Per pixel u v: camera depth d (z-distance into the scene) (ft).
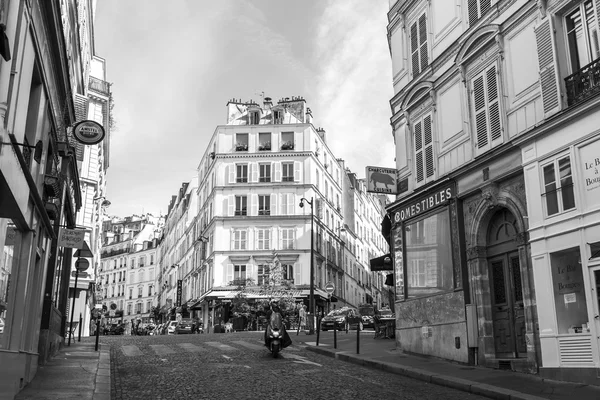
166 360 51.31
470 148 51.19
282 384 37.35
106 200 183.11
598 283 35.35
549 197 40.22
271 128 179.83
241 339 80.28
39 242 38.86
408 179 61.98
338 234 202.08
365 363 50.16
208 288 175.32
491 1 49.90
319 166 184.96
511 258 45.93
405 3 64.39
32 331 38.52
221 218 172.45
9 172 26.55
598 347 35.06
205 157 199.93
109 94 126.72
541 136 41.24
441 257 53.57
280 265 151.12
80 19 81.87
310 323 105.09
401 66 65.05
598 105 36.14
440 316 52.34
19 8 27.91
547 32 41.55
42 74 35.42
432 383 39.73
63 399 29.96
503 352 45.83
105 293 363.97
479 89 50.47
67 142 49.57
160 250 315.37
